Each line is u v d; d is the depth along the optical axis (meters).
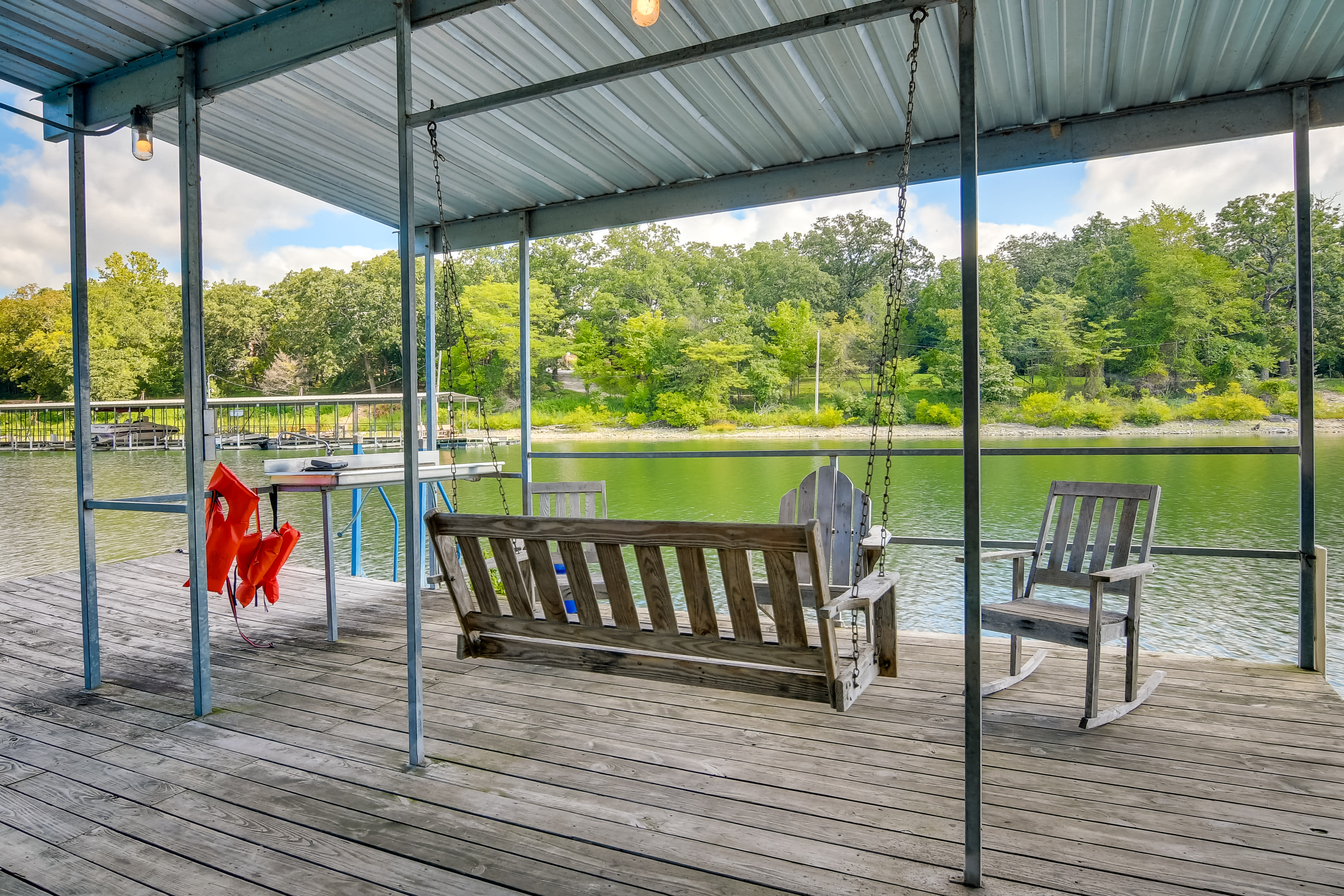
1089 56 3.19
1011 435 39.78
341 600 5.07
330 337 53.53
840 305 45.94
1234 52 3.14
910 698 3.12
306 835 2.13
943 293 41.59
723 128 3.94
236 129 4.08
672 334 44.78
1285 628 9.30
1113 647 3.82
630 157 4.34
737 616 2.21
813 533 1.95
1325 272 34.62
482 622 2.57
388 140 4.21
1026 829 2.09
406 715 3.04
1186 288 37.34
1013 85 3.44
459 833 2.13
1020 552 3.30
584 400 44.69
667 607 2.30
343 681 3.47
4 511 15.61
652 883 1.88
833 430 42.22
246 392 53.59
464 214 5.41
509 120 3.86
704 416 43.81
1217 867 1.89
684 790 2.36
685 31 3.10
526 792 2.37
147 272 50.62
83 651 3.99
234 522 3.79
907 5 1.88
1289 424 34.56
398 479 4.14
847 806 2.24
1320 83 3.35
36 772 2.56
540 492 4.53
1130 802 2.23
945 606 10.25
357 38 2.72
